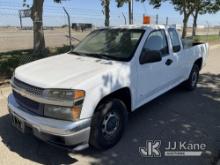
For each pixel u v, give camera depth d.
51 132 3.15
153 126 4.66
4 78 6.74
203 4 23.48
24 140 4.05
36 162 3.50
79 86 3.18
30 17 9.81
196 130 4.54
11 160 3.52
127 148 3.88
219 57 13.55
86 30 17.34
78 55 4.55
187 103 5.90
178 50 5.62
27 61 7.69
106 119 3.60
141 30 4.60
